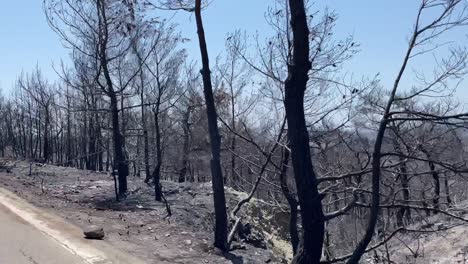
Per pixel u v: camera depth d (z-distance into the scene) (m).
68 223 9.80
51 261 7.18
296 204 8.76
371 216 6.41
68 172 21.52
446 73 7.25
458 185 8.45
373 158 6.50
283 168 8.88
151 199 14.74
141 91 18.45
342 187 9.08
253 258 9.77
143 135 18.84
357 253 6.41
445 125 6.66
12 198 12.59
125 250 8.09
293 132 6.15
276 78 9.46
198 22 9.33
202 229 11.63
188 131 21.53
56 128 46.16
